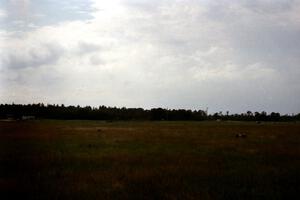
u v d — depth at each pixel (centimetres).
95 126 6894
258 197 1134
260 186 1288
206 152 2375
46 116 13512
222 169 1669
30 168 1664
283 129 5784
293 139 3553
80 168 1684
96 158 2030
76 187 1259
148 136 3981
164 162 1886
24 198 1106
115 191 1212
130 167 1712
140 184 1323
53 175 1489
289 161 1942
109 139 3519
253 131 5138
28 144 2888
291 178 1434
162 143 3086
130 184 1323
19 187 1247
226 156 2150
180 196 1142
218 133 4603
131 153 2297
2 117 12719
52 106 13862
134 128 6053
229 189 1240
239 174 1531
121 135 4153
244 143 3084
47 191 1195
